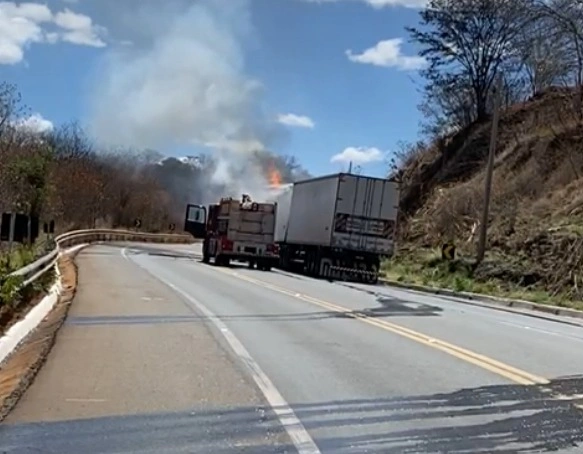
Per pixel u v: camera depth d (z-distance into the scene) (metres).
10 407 8.30
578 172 36.00
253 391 9.21
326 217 35.06
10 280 14.73
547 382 10.16
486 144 47.34
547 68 49.66
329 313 17.92
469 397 9.15
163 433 7.39
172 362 10.98
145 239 70.00
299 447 7.00
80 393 8.97
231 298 20.89
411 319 17.48
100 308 17.53
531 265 30.77
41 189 36.44
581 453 6.96
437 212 43.78
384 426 7.77
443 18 50.66
